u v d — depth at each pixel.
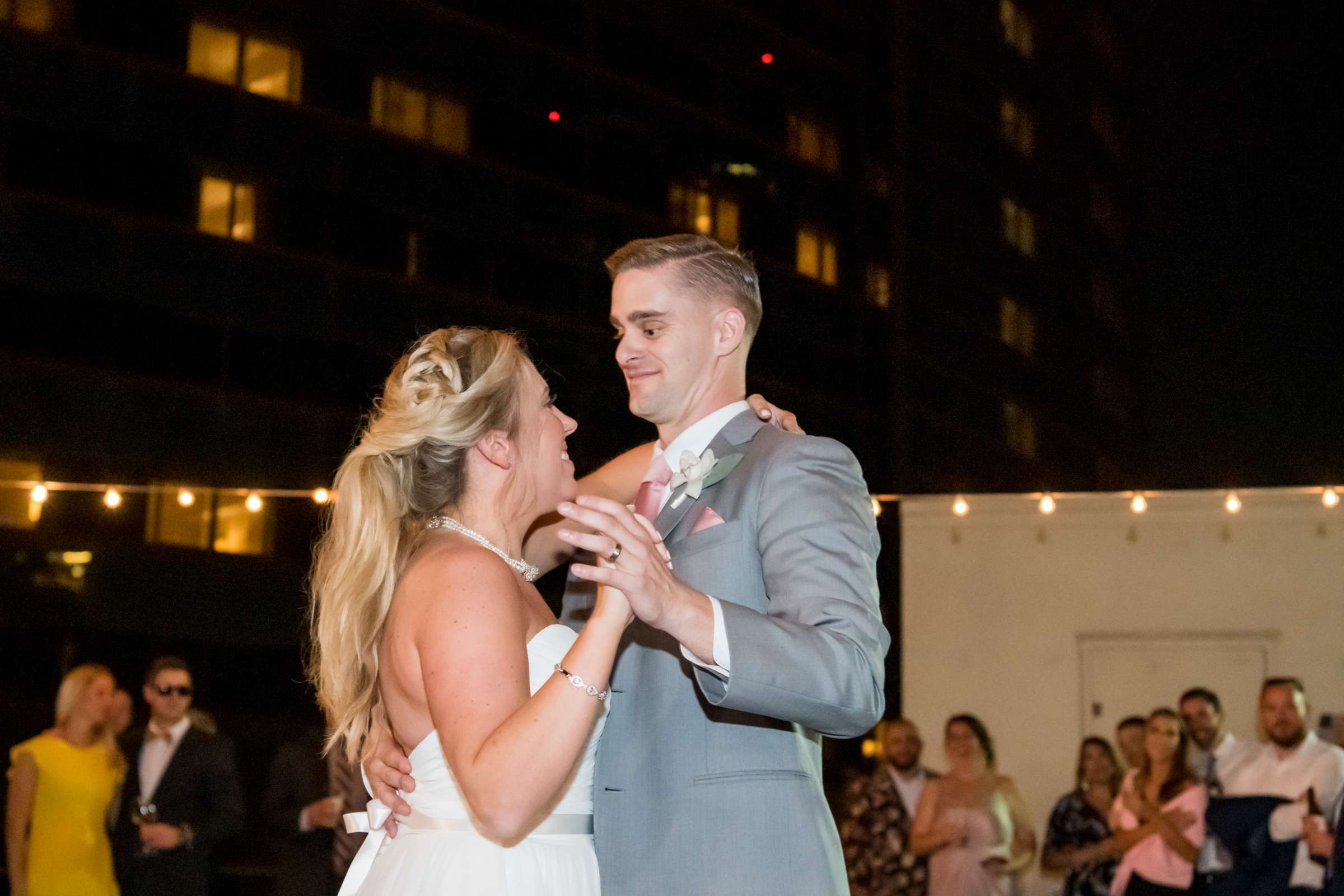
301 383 20.42
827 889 1.99
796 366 26.70
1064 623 6.32
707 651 1.77
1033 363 31.08
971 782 5.89
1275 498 6.15
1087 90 32.75
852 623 1.88
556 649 2.17
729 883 1.97
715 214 25.61
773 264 26.47
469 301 22.16
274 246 20.33
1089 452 31.88
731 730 2.04
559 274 23.14
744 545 2.06
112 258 19.00
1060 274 32.06
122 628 18.22
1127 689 6.21
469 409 2.22
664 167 24.83
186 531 19.14
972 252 30.06
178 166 19.55
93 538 18.39
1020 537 6.41
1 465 18.11
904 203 28.61
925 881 5.82
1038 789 6.23
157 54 19.34
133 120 19.19
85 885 5.27
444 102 22.14
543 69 23.30
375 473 2.19
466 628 1.95
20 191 18.34
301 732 18.36
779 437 2.17
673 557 2.12
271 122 20.28
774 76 26.77
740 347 2.32
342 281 20.88
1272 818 5.45
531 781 1.79
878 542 2.08
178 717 5.62
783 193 26.73
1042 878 5.78
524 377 2.31
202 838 5.50
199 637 18.80
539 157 23.17
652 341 2.28
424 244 21.77
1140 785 5.73
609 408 23.14
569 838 2.12
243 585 19.38
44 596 17.84
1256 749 5.66
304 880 5.64
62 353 18.58
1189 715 5.78
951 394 29.12
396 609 2.11
